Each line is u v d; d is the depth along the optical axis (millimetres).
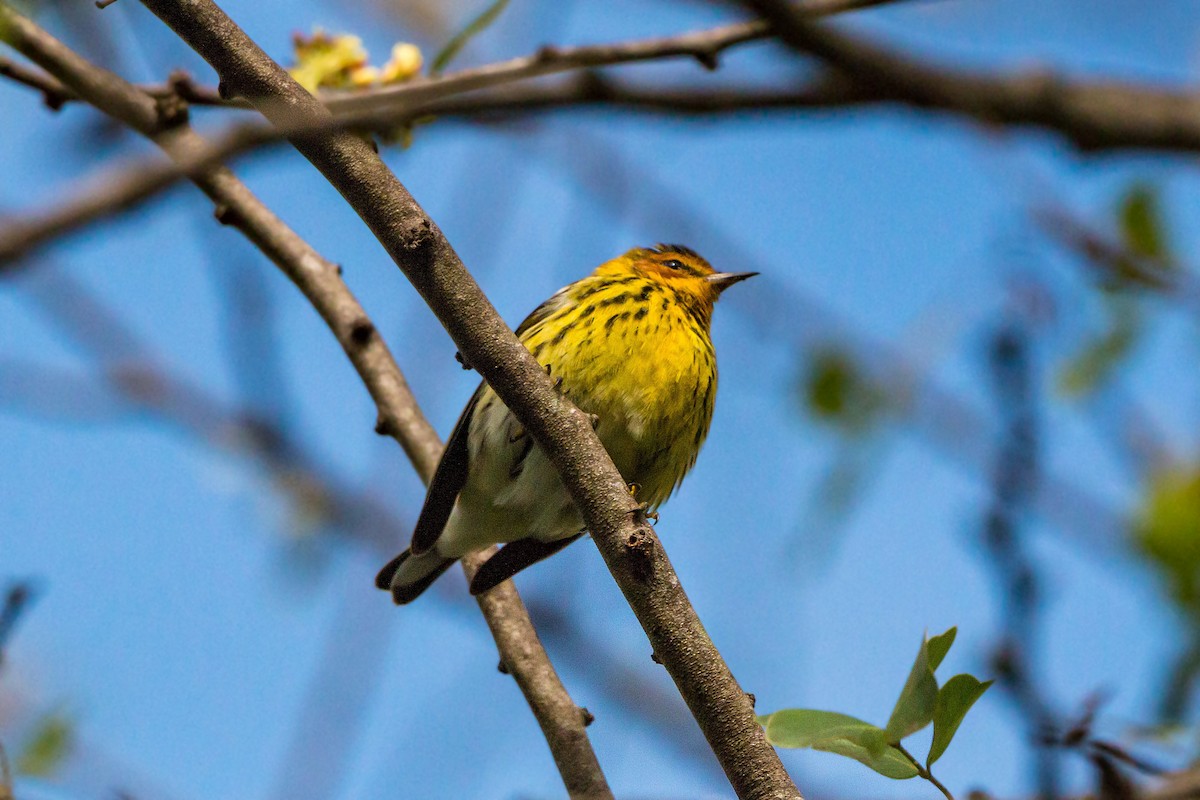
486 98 11180
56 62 9586
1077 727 7020
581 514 7363
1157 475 7488
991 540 7648
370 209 7250
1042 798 6938
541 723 8977
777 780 6746
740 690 6992
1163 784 6852
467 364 7633
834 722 6727
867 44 10367
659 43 10180
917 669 6562
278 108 7129
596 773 8672
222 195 10344
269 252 10430
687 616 7086
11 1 9578
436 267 7270
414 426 10219
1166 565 7211
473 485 12008
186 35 7145
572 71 10914
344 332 10336
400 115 10375
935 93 10609
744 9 9430
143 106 9859
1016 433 8070
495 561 9852
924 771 6527
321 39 10414
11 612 9477
